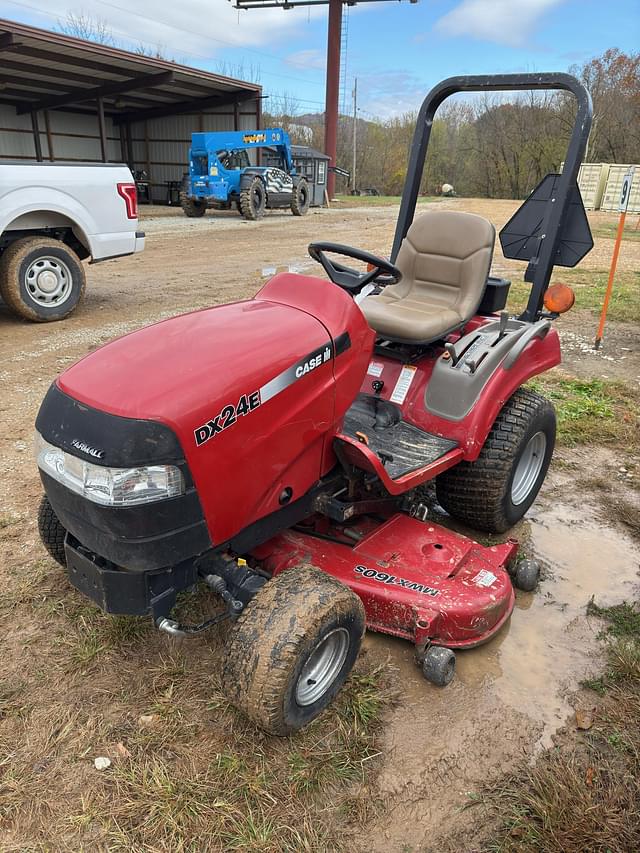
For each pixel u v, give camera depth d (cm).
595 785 207
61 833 188
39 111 2464
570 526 355
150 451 187
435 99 354
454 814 198
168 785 200
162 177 2798
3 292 661
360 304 331
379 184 5478
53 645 256
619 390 541
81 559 212
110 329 666
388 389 323
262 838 187
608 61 4134
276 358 217
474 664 256
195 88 2344
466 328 338
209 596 280
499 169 4706
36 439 213
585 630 277
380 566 261
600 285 1011
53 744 215
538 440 345
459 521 349
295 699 204
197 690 236
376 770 210
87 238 689
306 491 246
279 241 1404
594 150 4172
